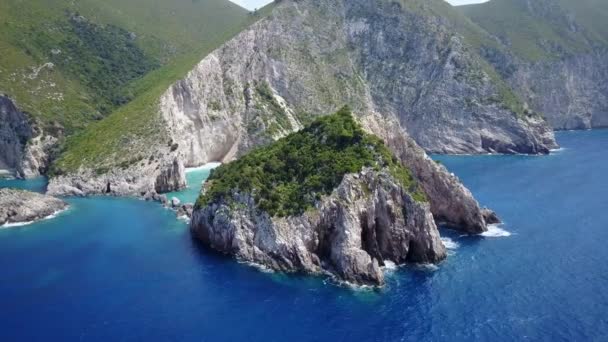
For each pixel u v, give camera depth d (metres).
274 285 77.50
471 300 72.25
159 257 89.44
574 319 67.00
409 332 64.12
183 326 65.62
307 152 96.50
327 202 84.62
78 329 65.38
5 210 112.00
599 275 80.38
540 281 78.38
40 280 80.31
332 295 74.06
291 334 63.59
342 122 98.94
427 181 108.69
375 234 86.44
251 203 90.81
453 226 105.62
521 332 64.00
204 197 100.25
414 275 80.94
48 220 113.19
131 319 67.69
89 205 126.88
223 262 86.75
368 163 88.69
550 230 102.75
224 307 70.62
